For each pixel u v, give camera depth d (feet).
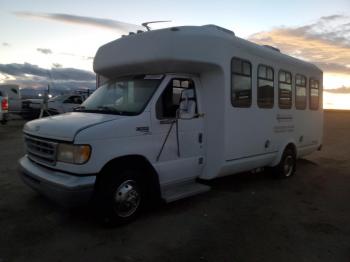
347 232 15.60
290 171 26.43
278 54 24.30
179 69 17.43
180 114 16.78
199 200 19.62
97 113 16.39
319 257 13.07
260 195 21.08
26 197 18.79
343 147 44.32
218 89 18.53
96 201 14.52
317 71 30.12
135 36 17.93
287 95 25.27
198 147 18.70
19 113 65.98
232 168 19.86
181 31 16.98
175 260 12.44
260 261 12.59
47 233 14.39
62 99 60.85
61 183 13.56
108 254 12.74
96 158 13.85
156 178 16.28
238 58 19.69
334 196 21.35
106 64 19.24
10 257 12.32
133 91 17.12
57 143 14.30
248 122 20.72
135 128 15.28
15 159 29.01
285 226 16.10
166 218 16.51
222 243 13.97
